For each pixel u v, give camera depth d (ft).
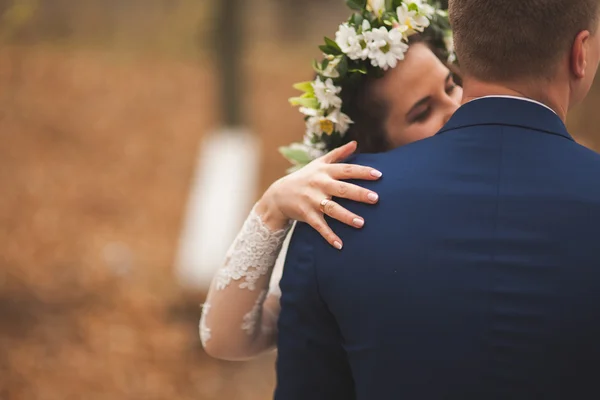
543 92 3.87
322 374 4.24
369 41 4.88
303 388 4.29
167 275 18.31
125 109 33.58
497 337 3.51
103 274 18.02
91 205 22.95
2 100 32.42
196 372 14.74
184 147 29.66
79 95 34.68
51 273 17.81
